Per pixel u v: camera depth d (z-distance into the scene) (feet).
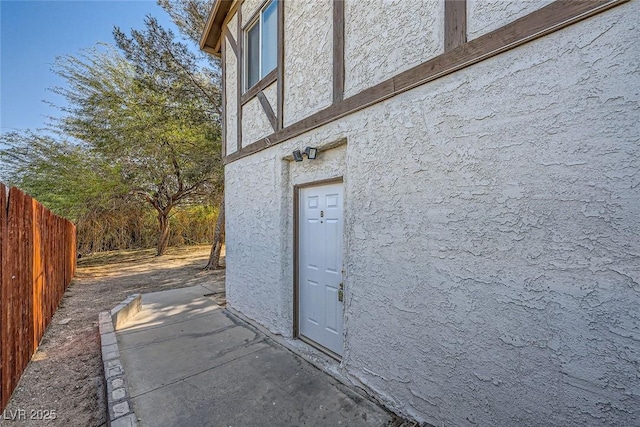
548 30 5.72
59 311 19.84
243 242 17.80
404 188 8.43
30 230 12.97
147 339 14.57
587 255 5.34
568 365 5.56
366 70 9.65
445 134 7.45
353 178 10.07
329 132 11.16
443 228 7.48
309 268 13.46
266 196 15.43
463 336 7.10
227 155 20.34
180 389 10.20
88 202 38.04
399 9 8.64
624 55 4.96
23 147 36.60
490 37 6.57
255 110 16.76
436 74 7.59
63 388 10.77
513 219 6.25
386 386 8.99
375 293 9.29
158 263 41.14
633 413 4.88
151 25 32.19
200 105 36.76
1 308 9.43
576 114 5.46
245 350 13.33
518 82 6.19
